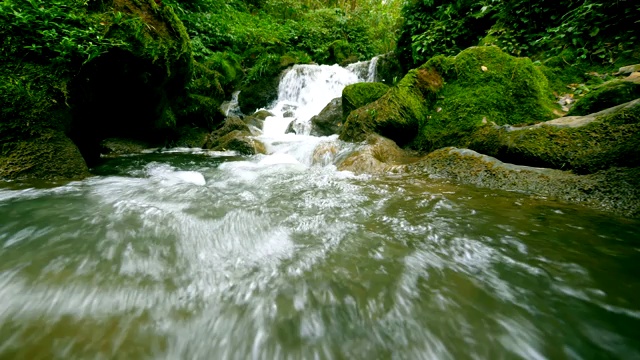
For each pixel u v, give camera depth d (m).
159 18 4.37
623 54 3.99
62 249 1.62
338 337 1.12
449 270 1.52
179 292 1.34
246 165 4.33
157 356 1.02
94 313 1.19
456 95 4.31
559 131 2.88
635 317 1.17
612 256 1.57
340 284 1.42
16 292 1.28
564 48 4.60
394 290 1.37
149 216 2.07
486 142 3.43
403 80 4.70
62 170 3.05
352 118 4.91
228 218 2.14
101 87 3.79
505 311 1.23
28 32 3.07
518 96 3.92
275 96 9.48
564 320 1.18
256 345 1.08
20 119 2.89
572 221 1.99
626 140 2.41
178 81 5.20
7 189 2.56
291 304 1.28
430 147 4.18
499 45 5.32
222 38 9.85
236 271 1.53
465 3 6.63
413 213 2.25
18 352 1.00
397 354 1.05
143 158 4.79
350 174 3.62
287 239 1.89
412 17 7.59
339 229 2.01
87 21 3.43
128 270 1.48
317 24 12.95
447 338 1.11
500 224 1.99
